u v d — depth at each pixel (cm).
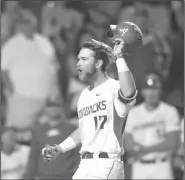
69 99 3925
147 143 3120
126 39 1781
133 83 1719
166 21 4278
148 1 4388
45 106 3506
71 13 4400
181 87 3712
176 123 3156
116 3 4406
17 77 3825
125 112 1758
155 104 3181
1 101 3778
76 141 1922
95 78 1839
